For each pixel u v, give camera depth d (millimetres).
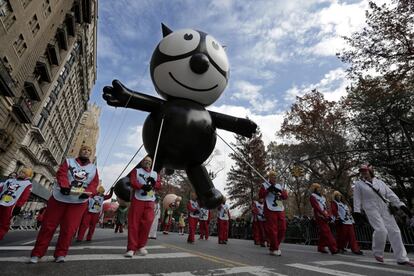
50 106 43906
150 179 4980
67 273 3104
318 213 8125
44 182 50719
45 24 30703
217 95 7355
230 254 5742
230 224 19641
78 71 55562
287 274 3672
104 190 8914
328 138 23094
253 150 34094
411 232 9297
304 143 24250
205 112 6945
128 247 4531
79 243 6906
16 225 18359
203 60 6625
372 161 18859
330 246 7695
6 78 24344
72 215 3875
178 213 37906
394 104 18422
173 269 3664
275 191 6504
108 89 6738
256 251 7020
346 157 21609
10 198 6543
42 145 47188
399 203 5895
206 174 7250
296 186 29141
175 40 7055
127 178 7004
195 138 6477
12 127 30328
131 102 6797
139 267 3664
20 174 6875
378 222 5852
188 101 6969
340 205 8586
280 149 31016
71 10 40531
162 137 6461
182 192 40062
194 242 9391
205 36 7258
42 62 32562
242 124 7750
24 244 6184
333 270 4242
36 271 3117
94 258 4188
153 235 10453
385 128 18844
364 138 21453
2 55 24469
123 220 14695
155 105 6957
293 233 14430
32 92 31219
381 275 3986
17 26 25250
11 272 2998
